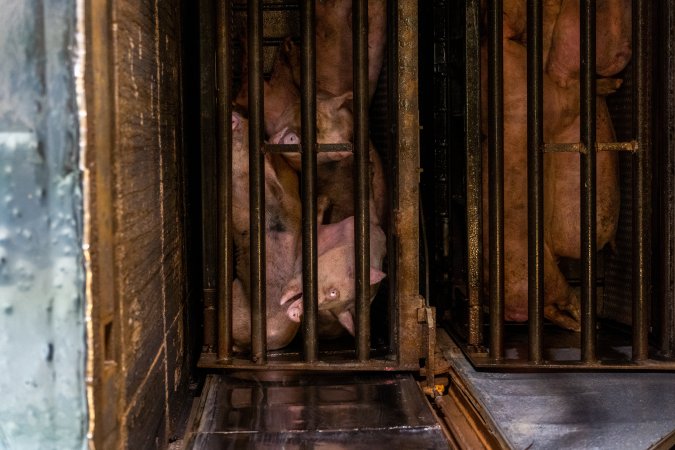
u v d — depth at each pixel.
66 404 1.92
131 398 2.31
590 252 3.69
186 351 3.54
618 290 4.39
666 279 3.79
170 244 3.12
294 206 3.76
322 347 3.88
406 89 3.55
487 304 4.42
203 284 3.71
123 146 2.25
